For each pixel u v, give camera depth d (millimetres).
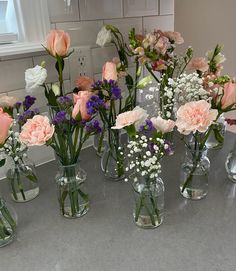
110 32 1001
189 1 1626
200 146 782
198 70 951
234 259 607
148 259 619
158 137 654
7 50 848
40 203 830
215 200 797
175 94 774
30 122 622
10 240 686
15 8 895
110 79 785
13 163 826
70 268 607
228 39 1627
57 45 791
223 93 688
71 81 1027
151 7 1188
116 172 899
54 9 928
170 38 1021
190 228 700
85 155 1065
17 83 918
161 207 716
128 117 640
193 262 605
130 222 732
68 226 730
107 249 651
